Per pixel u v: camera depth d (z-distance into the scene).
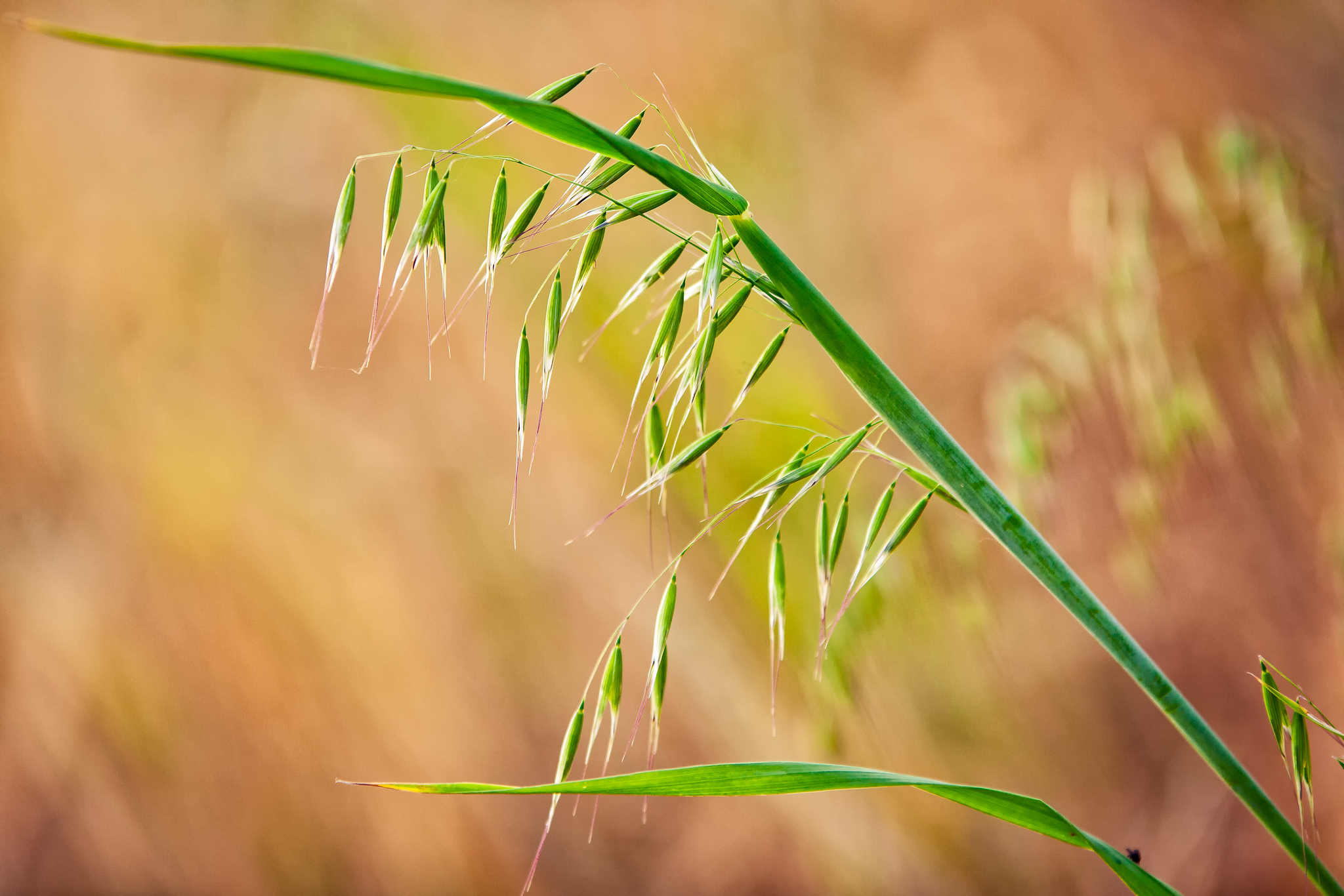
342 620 2.62
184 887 2.64
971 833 2.35
